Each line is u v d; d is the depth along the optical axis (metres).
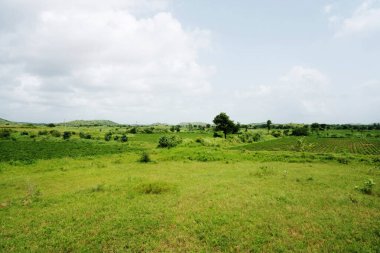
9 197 17.52
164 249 9.35
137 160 36.94
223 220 11.93
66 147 63.62
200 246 9.53
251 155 40.88
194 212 13.21
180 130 172.50
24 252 9.29
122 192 17.84
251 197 15.88
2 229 11.48
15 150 54.78
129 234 10.59
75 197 16.72
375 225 11.16
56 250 9.44
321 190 17.56
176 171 27.56
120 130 164.12
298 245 9.45
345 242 9.69
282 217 12.30
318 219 11.98
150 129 157.00
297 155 40.25
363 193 16.78
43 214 13.36
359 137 124.12
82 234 10.71
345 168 28.70
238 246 9.47
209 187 18.81
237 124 109.62
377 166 30.25
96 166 32.12
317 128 184.88
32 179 23.84
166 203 14.86
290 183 19.95
